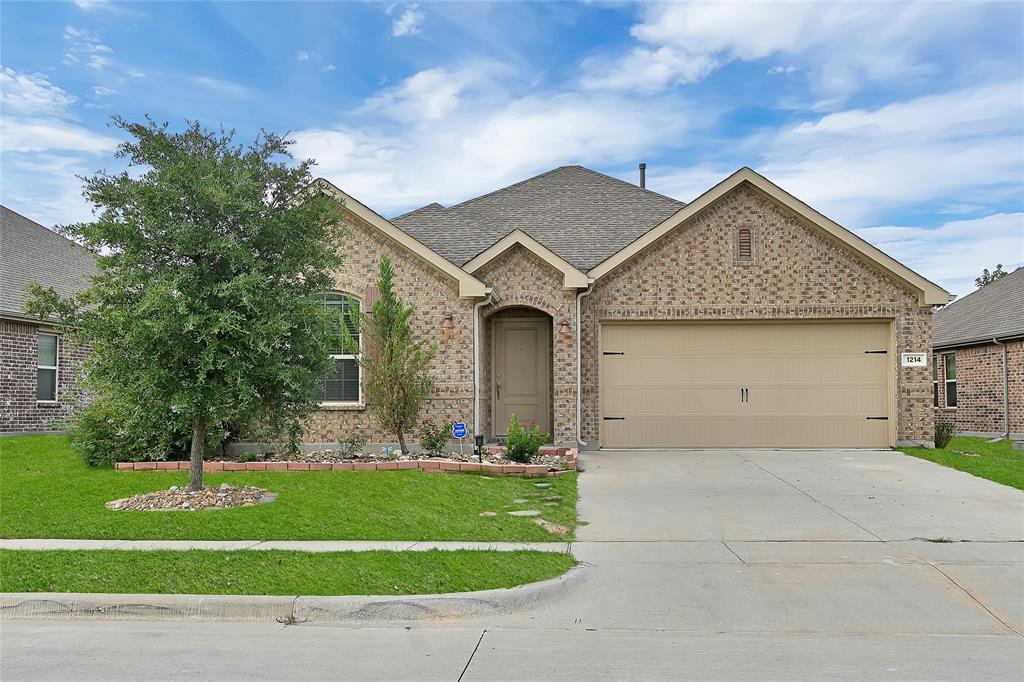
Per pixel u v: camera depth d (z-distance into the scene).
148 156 10.30
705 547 9.19
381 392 14.50
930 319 16.80
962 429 23.58
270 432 11.25
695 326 17.22
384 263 15.06
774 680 5.46
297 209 10.80
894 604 7.31
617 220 19.39
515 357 17.92
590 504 11.49
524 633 6.61
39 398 19.39
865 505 11.41
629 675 5.55
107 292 9.97
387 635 6.56
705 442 17.12
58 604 7.14
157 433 13.57
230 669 5.66
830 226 16.66
